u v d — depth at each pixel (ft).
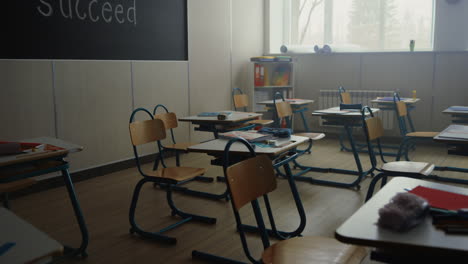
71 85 13.76
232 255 8.48
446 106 20.01
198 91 19.25
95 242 9.24
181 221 10.25
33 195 12.62
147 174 9.61
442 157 17.40
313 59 23.21
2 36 12.05
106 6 14.84
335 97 22.58
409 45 21.31
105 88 14.87
